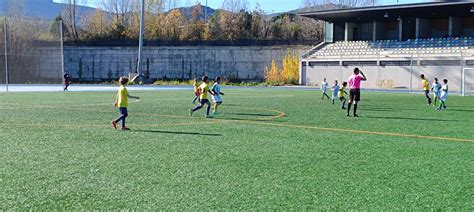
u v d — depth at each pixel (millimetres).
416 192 5566
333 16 49844
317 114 16203
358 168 6910
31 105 19703
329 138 10078
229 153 8117
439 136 10492
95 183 5941
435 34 51781
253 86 47500
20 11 61531
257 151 8336
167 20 64750
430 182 6055
